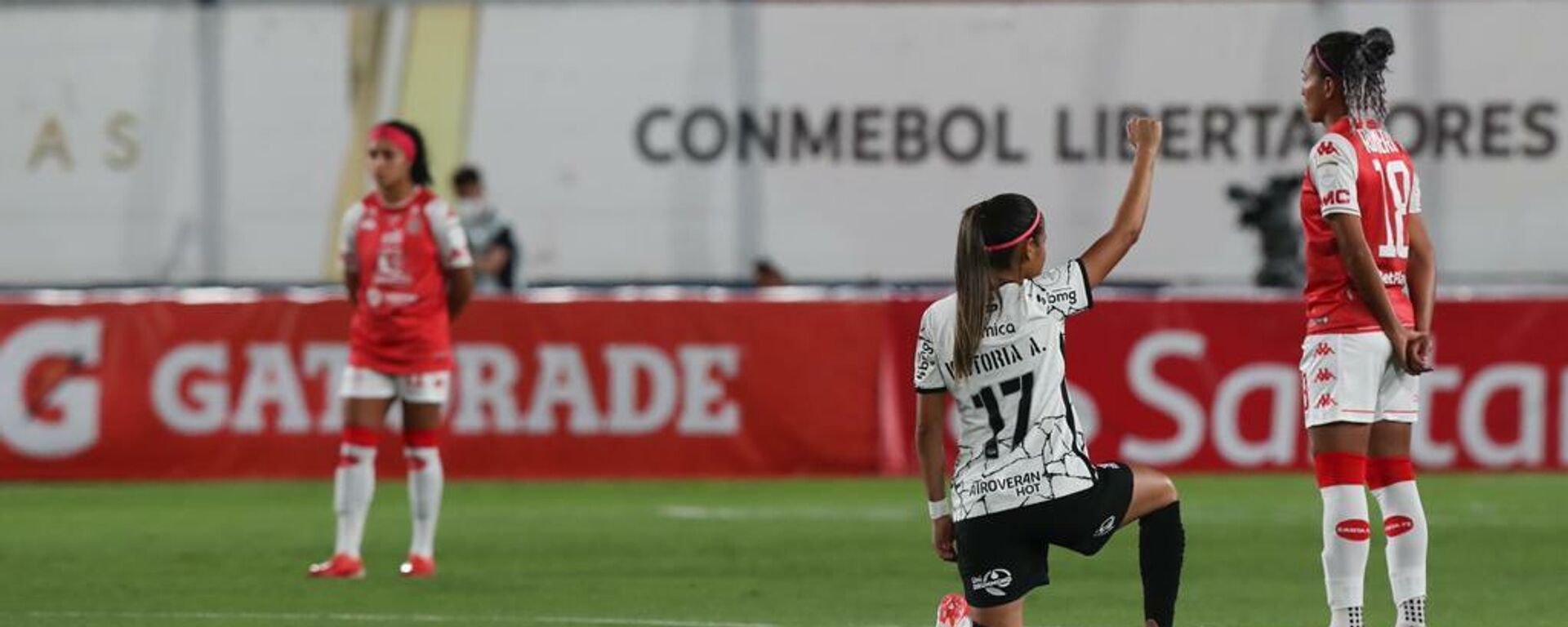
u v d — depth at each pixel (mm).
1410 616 28922
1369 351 28094
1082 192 76812
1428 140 75562
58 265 78188
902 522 47562
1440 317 56188
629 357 56531
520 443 56469
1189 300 56312
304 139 78188
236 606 35594
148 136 78188
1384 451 29047
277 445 56312
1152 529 25578
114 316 56281
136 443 56281
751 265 77562
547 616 34406
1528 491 52812
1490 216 75750
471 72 77875
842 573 39719
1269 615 34531
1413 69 75438
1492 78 75438
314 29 78062
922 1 76938
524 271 77812
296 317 56250
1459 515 48281
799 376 56688
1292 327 56344
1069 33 76750
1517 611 34906
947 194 77188
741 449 56688
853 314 56844
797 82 77312
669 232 77625
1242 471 56375
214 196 78125
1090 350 56219
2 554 42688
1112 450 56219
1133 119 26172
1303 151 75938
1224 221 76125
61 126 78188
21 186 78125
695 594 36969
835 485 55312
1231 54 76062
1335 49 28234
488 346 56469
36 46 78062
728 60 77375
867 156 77250
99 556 42406
